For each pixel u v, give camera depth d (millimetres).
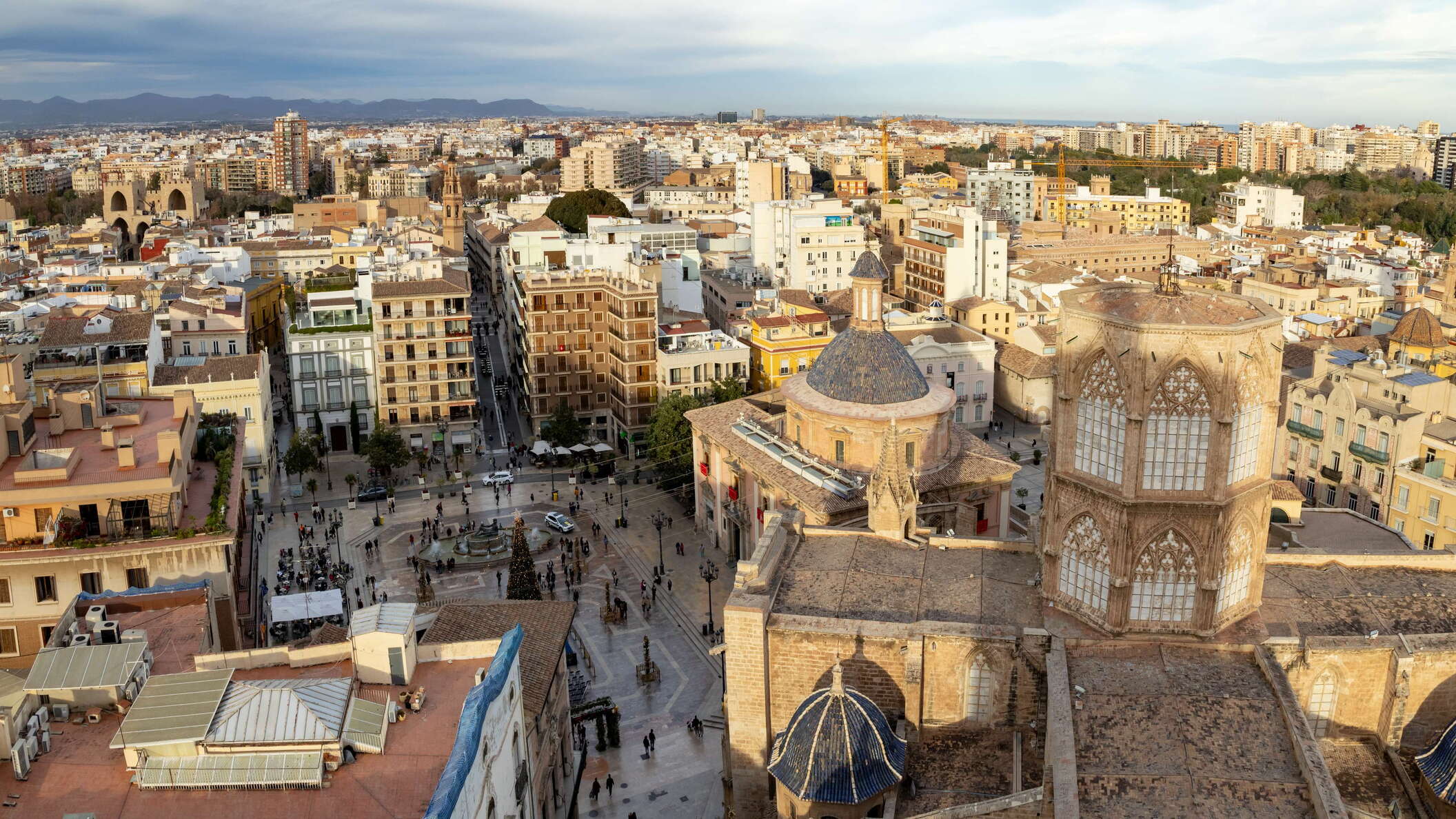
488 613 82688
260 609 100938
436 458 161750
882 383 103188
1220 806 48500
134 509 79000
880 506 75750
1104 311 58750
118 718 53719
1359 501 122062
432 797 47281
